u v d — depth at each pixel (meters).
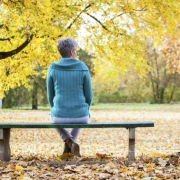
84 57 49.22
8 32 14.67
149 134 18.22
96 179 5.14
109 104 62.09
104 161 6.25
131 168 5.75
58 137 17.72
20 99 45.09
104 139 16.69
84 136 17.83
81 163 6.17
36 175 5.40
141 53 15.63
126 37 15.30
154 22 14.97
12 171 5.65
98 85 63.84
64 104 6.08
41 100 45.47
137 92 63.12
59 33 13.25
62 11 13.41
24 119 29.64
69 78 6.12
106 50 15.66
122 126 6.05
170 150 11.77
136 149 12.36
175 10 14.45
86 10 14.36
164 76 60.84
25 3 12.30
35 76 42.50
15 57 16.19
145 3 14.31
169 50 31.11
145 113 37.81
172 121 26.77
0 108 47.41
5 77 17.30
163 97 63.25
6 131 6.29
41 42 14.18
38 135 18.48
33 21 12.60
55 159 6.57
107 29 15.19
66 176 5.27
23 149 12.90
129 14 14.89
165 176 5.17
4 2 12.57
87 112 6.15
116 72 16.39
